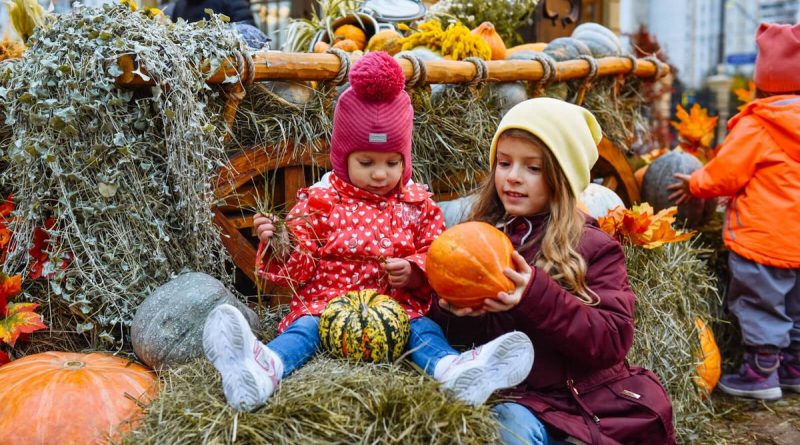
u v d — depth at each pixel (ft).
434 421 6.32
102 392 7.45
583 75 12.28
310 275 8.24
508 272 6.79
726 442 10.24
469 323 7.83
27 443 7.02
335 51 9.64
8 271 8.67
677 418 9.98
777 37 11.75
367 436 6.21
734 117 12.21
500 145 7.81
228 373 6.42
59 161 8.23
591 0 18.11
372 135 7.96
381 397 6.51
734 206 11.98
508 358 6.63
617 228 10.44
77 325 8.46
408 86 10.18
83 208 8.29
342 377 6.79
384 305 7.57
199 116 8.37
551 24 16.57
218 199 8.94
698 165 13.60
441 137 10.66
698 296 11.75
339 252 8.24
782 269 11.52
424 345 7.50
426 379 7.11
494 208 8.35
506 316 7.63
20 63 8.77
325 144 9.79
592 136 8.22
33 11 10.80
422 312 8.27
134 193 8.39
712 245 13.41
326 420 6.33
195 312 7.96
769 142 11.54
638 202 13.87
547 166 7.52
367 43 13.71
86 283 8.41
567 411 7.26
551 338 6.94
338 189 8.41
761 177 11.62
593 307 7.28
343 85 10.18
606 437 6.97
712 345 11.81
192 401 6.77
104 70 8.16
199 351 7.91
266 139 9.39
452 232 7.14
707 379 11.52
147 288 8.50
